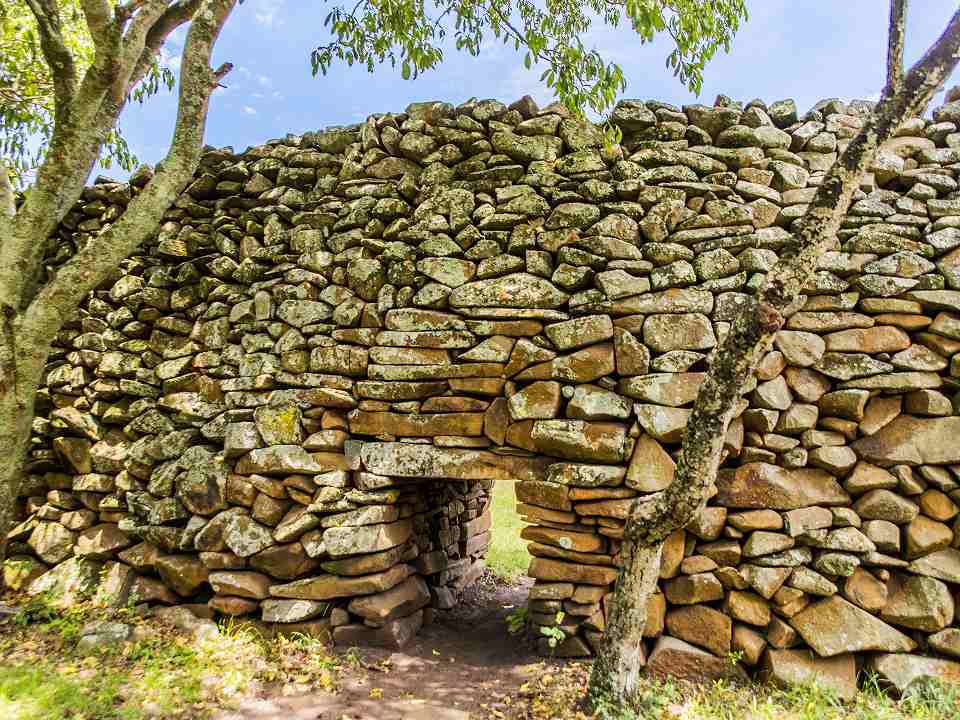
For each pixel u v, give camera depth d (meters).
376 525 4.18
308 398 4.39
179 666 3.69
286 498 4.39
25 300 5.25
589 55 4.48
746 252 3.91
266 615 4.14
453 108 4.68
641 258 4.03
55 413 5.31
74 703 3.16
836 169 2.81
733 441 3.81
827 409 3.89
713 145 4.30
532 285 4.07
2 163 4.74
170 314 5.22
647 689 3.43
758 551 3.68
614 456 3.78
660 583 3.83
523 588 6.02
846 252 4.02
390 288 4.36
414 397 4.22
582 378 3.90
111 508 4.98
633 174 4.14
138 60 4.86
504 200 4.31
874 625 3.59
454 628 4.70
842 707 3.38
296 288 4.60
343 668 3.79
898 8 2.77
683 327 3.85
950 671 3.49
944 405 3.78
